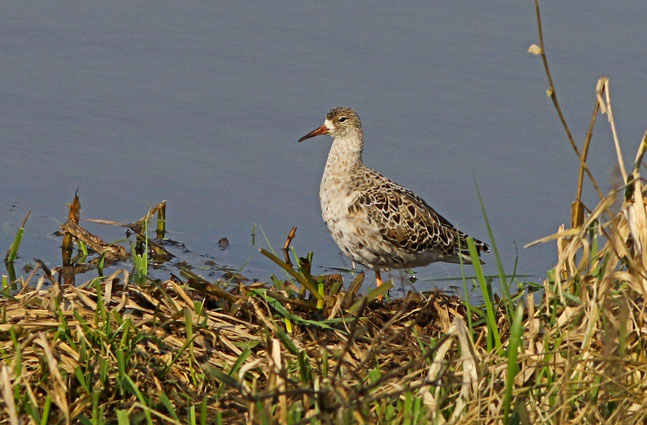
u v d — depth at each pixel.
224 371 10.13
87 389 9.37
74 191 17.94
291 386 9.76
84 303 11.06
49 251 15.76
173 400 9.75
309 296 12.34
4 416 8.89
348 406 7.59
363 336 11.28
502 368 9.20
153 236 16.73
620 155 10.18
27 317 10.45
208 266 15.69
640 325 9.54
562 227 11.52
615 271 9.95
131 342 9.98
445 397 8.87
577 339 9.77
